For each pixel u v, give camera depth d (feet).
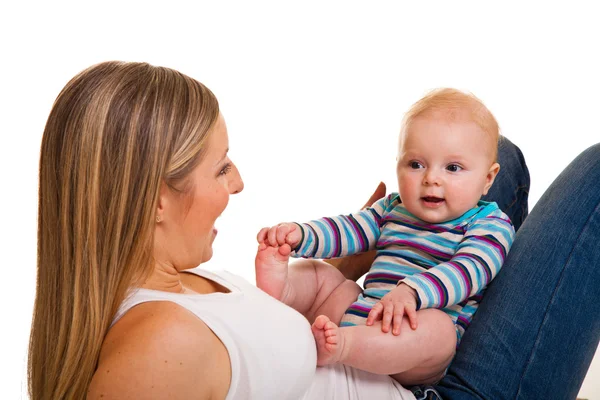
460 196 4.39
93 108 3.06
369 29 12.17
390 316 3.88
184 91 3.27
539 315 4.22
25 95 10.81
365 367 3.85
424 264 4.49
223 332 3.17
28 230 10.50
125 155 3.05
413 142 4.45
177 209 3.31
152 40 11.74
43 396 3.20
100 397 2.80
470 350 4.27
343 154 12.19
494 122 4.55
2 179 10.56
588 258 4.30
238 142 12.16
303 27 12.12
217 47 12.04
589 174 4.50
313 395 3.66
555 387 4.22
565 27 11.87
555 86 11.94
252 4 12.00
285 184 12.09
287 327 3.53
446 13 12.08
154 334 2.91
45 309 3.21
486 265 4.26
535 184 11.48
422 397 4.11
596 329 4.33
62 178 3.10
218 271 4.13
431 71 12.25
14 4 10.83
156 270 3.35
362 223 4.83
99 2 11.30
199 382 2.98
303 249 4.56
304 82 12.21
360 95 12.12
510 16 12.02
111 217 3.06
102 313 3.06
